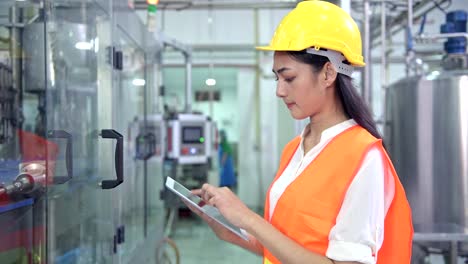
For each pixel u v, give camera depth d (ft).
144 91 6.70
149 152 6.93
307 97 2.62
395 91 7.44
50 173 3.45
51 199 3.57
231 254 12.60
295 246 2.45
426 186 6.77
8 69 3.38
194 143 13.84
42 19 3.34
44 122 3.36
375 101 15.16
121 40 5.09
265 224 2.52
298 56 2.56
